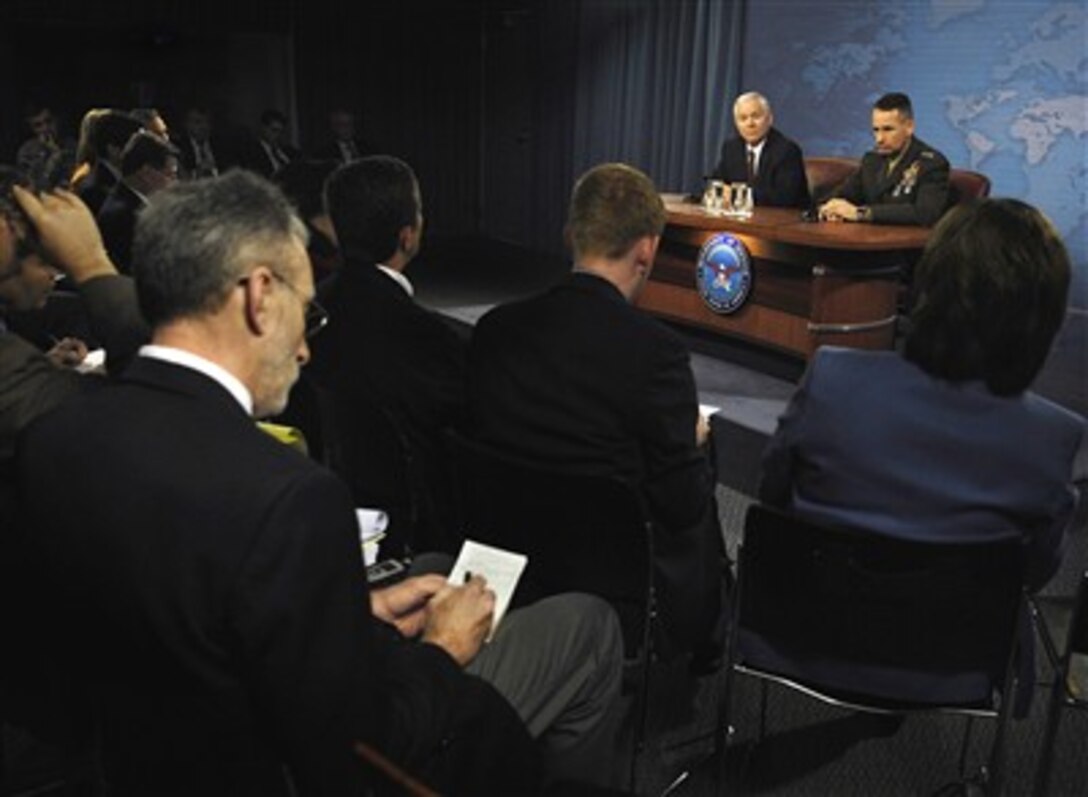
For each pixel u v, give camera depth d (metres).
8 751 1.86
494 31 9.92
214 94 9.20
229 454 0.98
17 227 1.62
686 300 5.40
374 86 9.85
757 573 1.63
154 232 1.05
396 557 2.11
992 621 1.52
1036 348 1.42
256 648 0.94
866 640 1.59
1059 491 1.47
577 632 1.58
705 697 2.36
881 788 2.08
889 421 1.48
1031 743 2.23
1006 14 6.04
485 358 1.83
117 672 1.03
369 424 2.00
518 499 1.75
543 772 1.50
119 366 1.63
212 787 1.06
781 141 5.49
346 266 2.08
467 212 10.57
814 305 4.60
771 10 7.29
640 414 1.73
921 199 4.82
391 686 1.15
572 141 9.15
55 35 8.50
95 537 0.98
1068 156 5.92
